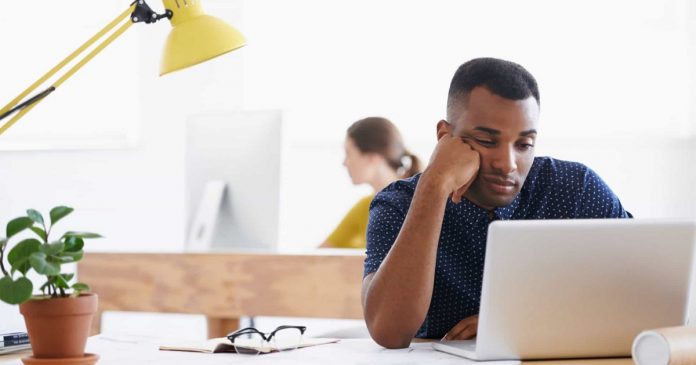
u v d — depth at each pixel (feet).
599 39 15.40
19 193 12.69
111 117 15.70
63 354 4.47
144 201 16.06
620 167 15.37
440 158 5.57
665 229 4.68
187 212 11.41
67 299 4.43
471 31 15.84
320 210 16.44
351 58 16.34
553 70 15.56
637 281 4.73
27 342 5.46
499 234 4.59
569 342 4.80
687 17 15.14
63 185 14.05
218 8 16.67
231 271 9.89
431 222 5.47
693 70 15.11
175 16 5.85
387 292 5.45
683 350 4.18
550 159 6.41
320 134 16.46
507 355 4.82
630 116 15.34
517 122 5.58
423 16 16.02
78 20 15.20
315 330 15.48
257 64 16.61
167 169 16.22
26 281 4.20
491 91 5.58
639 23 15.29
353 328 8.05
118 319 16.08
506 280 4.66
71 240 4.53
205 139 11.30
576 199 6.24
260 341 5.64
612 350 4.86
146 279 10.28
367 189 16.29
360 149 12.19
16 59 14.43
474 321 5.85
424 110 16.08
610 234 4.65
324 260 9.51
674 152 15.20
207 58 5.78
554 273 4.67
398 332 5.44
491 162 5.63
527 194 6.21
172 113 16.31
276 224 10.85
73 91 15.01
